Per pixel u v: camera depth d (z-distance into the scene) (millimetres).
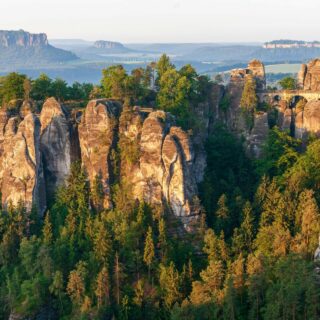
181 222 135500
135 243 129875
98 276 121250
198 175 144000
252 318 110000
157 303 121312
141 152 138500
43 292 125750
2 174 150500
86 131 146000
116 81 158375
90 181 144250
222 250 123938
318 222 118500
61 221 139000
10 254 137125
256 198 136625
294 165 144000
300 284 103875
